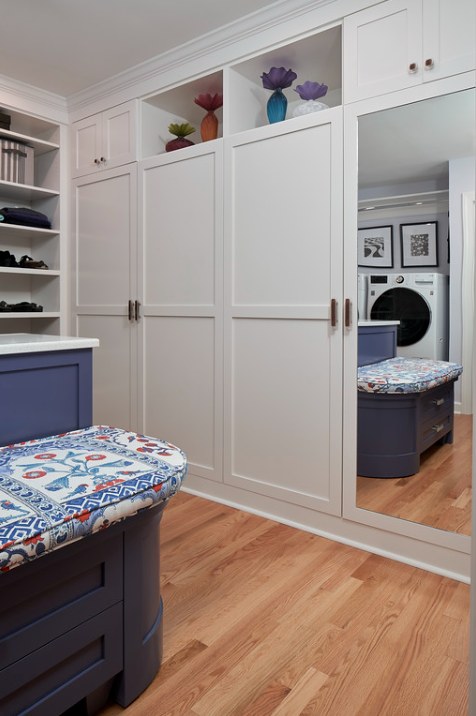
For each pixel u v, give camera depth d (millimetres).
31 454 1421
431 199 1943
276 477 2432
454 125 1869
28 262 3373
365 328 2125
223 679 1383
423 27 1905
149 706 1286
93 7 2301
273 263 2393
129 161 3018
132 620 1283
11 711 1039
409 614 1680
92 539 1139
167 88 2799
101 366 3271
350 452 2180
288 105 2883
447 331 1948
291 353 2354
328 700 1310
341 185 2150
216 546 2150
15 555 946
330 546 2176
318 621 1640
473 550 875
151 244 2926
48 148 3436
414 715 1262
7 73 2973
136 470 1304
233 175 2521
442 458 1970
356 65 2078
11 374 1574
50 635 1094
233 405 2580
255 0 2238
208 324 2680
